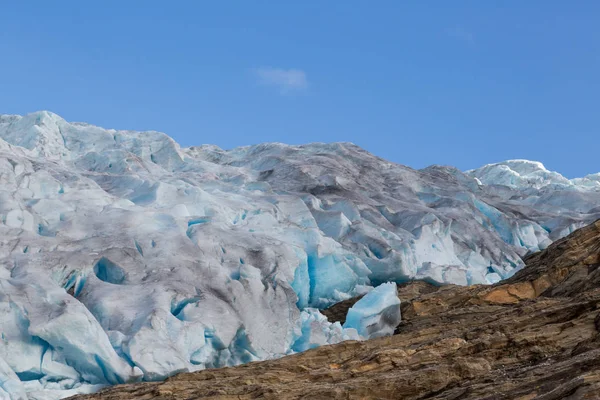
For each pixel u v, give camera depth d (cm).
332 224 3922
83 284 2984
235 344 2962
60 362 2689
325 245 3606
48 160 4200
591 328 2578
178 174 4412
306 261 3538
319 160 4816
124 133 4962
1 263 2920
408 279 3741
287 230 3678
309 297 3609
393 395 2414
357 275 3691
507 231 4603
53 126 4831
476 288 3484
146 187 3850
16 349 2631
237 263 3244
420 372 2453
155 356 2675
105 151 4497
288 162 4731
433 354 2623
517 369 2452
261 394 2406
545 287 3347
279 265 3325
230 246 3319
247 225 3662
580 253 3375
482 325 2833
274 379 2598
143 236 3228
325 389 2405
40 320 2634
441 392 2416
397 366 2622
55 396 2580
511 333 2639
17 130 4806
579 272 3250
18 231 3111
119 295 2891
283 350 3061
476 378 2442
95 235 3238
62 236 3191
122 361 2664
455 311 3353
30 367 2645
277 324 3084
